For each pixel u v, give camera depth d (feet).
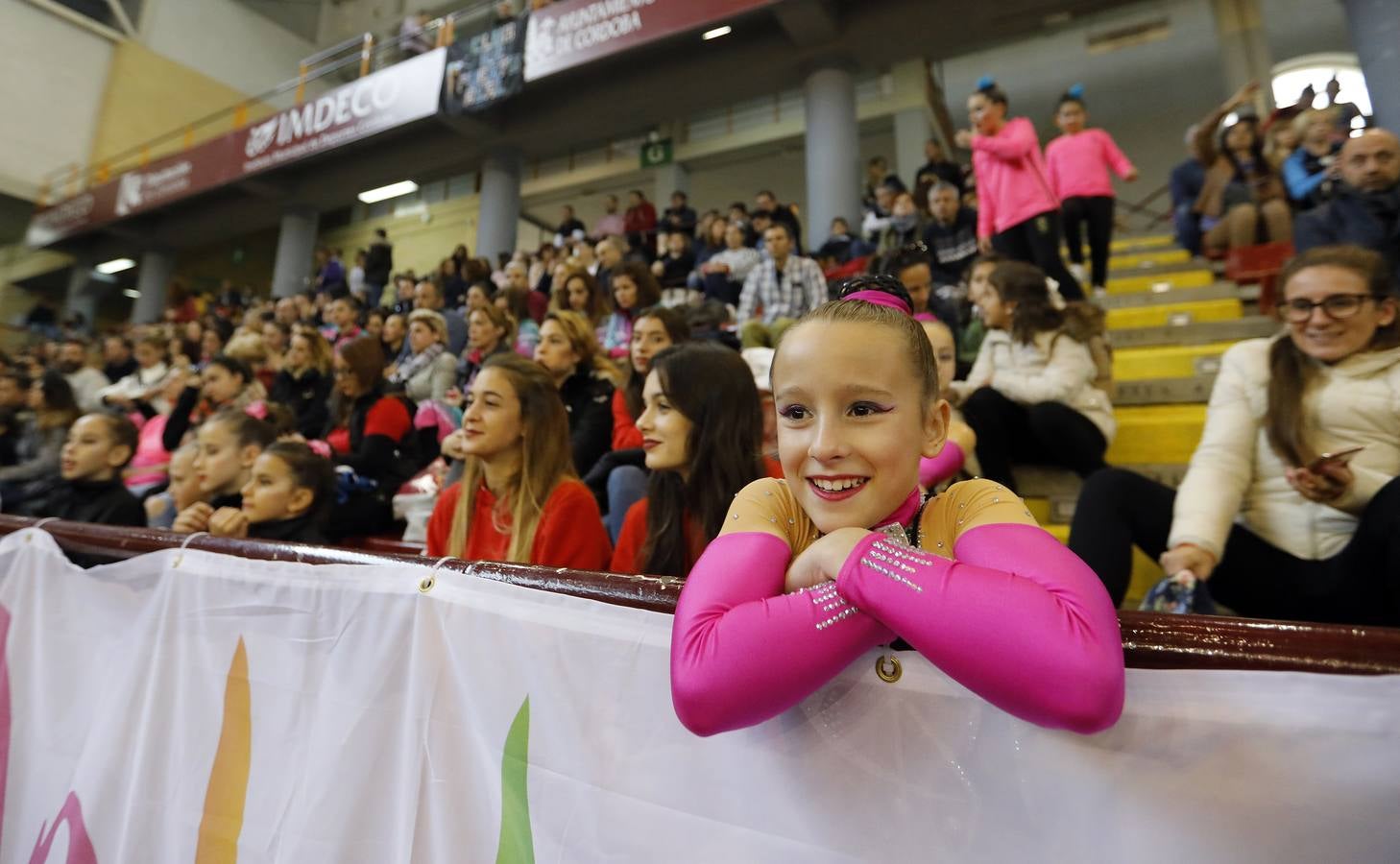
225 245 39.50
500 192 24.72
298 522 5.92
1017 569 1.51
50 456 11.12
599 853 2.07
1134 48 27.53
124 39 35.04
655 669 2.10
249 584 2.97
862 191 28.43
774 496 2.03
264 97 29.19
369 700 2.58
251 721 2.82
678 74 20.74
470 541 5.18
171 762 2.94
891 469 1.69
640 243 21.44
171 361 19.16
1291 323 4.16
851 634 1.51
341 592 2.75
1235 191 11.47
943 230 13.35
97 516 7.70
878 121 26.48
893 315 1.78
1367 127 12.74
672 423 4.16
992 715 1.69
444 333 11.46
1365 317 3.90
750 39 19.66
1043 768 1.64
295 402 12.46
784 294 11.85
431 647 2.50
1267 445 4.36
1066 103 12.05
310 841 2.51
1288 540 4.19
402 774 2.46
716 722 1.52
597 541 4.78
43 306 35.63
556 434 4.97
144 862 2.85
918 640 1.43
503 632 2.38
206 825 2.78
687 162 30.73
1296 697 1.50
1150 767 1.57
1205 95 26.55
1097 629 1.36
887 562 1.50
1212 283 11.71
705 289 14.87
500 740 2.31
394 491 8.59
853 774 1.79
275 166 26.30
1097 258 11.63
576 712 2.20
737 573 1.70
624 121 22.74
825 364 1.69
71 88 33.76
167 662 3.07
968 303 10.92
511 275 16.81
